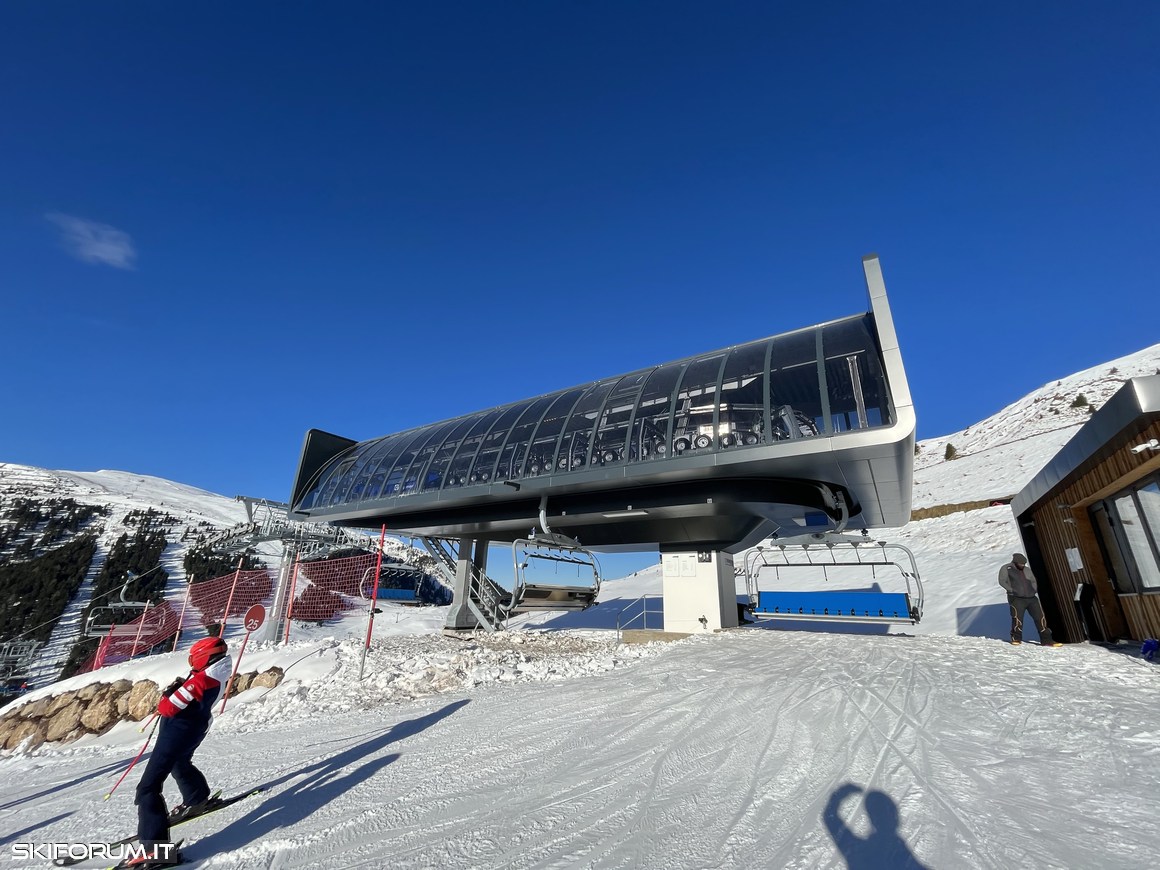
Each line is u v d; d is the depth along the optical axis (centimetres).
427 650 1211
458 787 444
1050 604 1270
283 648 1226
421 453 1744
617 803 389
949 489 5309
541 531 1548
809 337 1187
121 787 619
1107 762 411
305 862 335
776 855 301
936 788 374
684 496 1255
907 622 1416
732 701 649
